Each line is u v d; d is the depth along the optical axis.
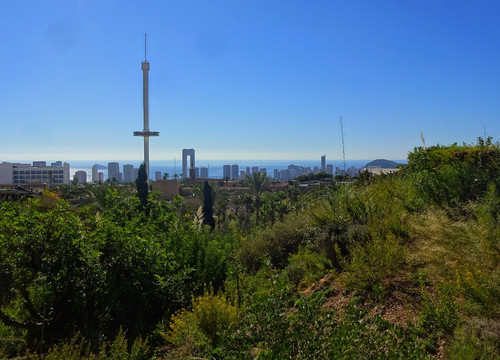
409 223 6.14
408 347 2.85
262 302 3.60
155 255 8.31
